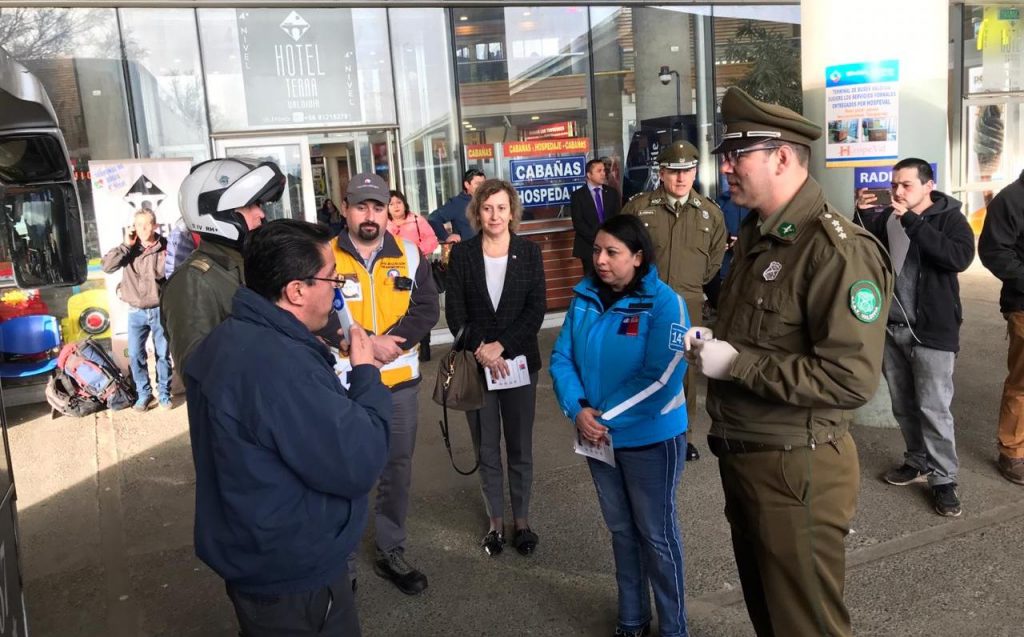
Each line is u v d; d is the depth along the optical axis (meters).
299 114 8.38
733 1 9.52
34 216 3.45
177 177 7.69
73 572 3.93
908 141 5.03
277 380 1.84
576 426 2.88
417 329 3.43
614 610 3.27
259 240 1.97
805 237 2.14
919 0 4.91
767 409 2.19
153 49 7.82
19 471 5.45
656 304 2.78
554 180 9.27
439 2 8.54
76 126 7.65
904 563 3.48
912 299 3.94
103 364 6.82
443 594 3.47
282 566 1.91
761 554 2.25
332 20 8.36
